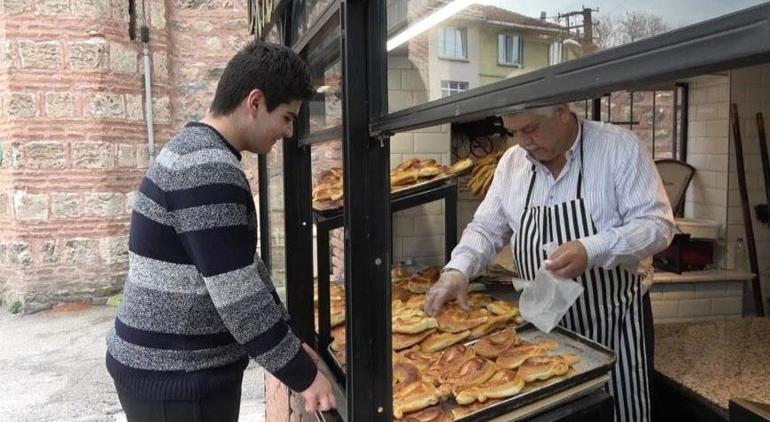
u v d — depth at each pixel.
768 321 2.46
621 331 1.72
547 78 0.60
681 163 3.02
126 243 5.53
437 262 3.11
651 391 1.94
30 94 5.12
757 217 2.84
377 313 1.21
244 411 3.47
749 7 0.39
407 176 2.30
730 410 1.42
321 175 2.57
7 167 5.24
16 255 5.28
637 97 3.10
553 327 1.54
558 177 1.74
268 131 1.49
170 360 1.39
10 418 3.28
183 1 5.81
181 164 1.32
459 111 0.79
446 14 0.93
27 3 5.04
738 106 2.78
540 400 1.19
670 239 1.68
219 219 1.29
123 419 3.28
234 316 1.28
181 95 5.91
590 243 1.56
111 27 5.25
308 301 2.13
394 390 1.28
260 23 2.56
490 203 1.97
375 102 1.14
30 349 4.36
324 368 1.68
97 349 4.36
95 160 5.30
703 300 2.82
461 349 1.43
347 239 1.19
